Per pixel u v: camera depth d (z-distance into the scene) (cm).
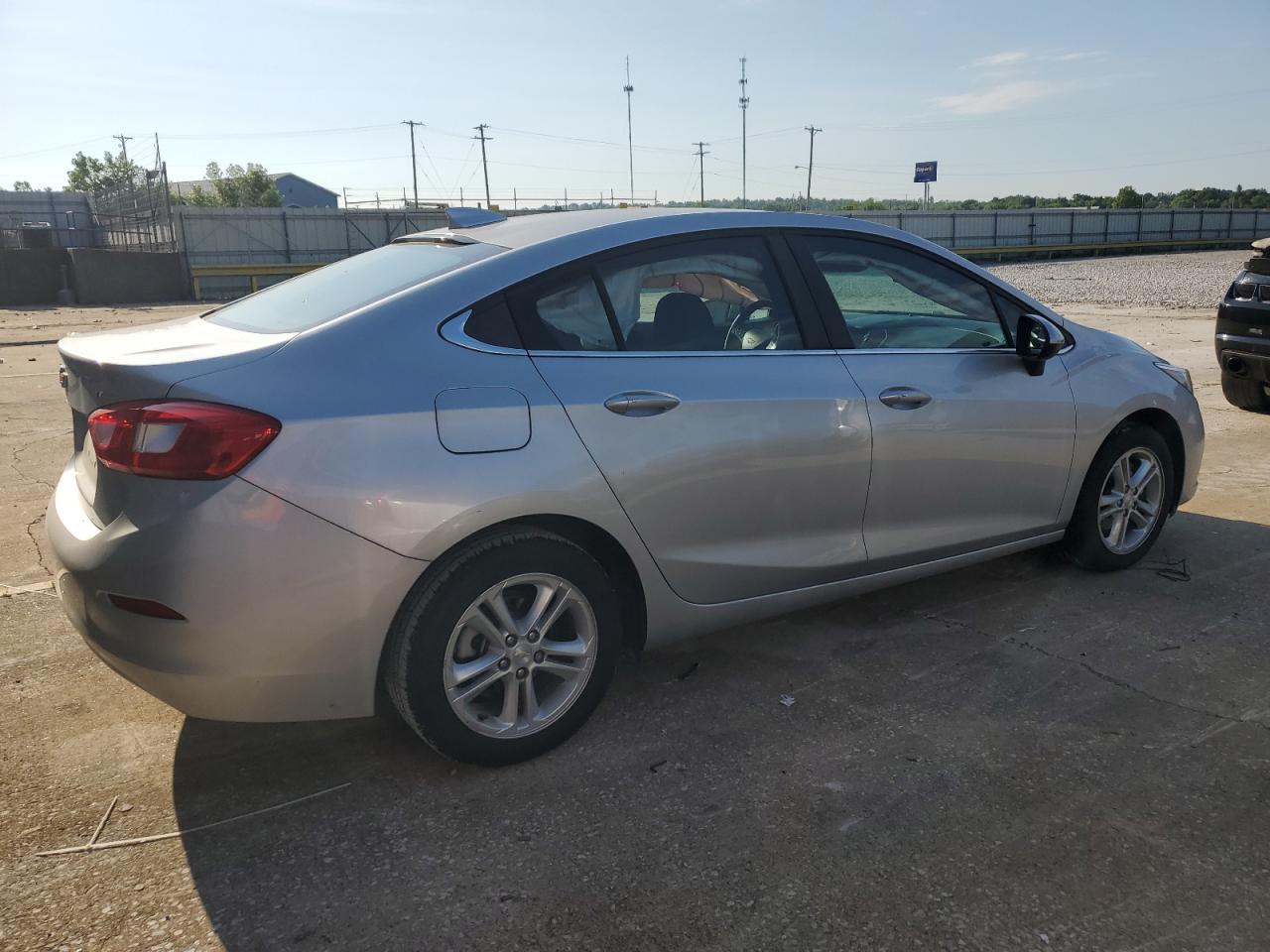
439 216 4472
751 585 311
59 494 276
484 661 264
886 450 328
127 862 236
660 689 322
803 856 235
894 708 307
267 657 235
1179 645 350
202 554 226
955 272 367
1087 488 400
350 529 235
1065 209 6506
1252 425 723
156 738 294
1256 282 711
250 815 254
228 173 8544
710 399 291
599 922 213
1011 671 331
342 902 221
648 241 299
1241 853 234
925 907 216
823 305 327
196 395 230
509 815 253
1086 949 204
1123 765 273
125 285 3061
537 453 259
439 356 256
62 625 375
